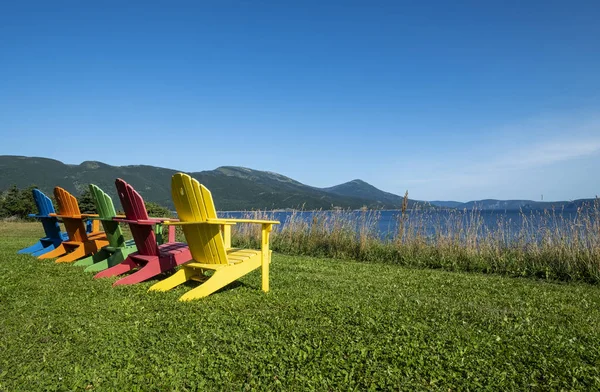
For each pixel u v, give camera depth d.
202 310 4.00
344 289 5.27
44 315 3.82
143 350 2.99
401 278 6.36
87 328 3.44
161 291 4.81
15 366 2.70
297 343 3.12
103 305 4.16
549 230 7.51
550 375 2.64
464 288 5.63
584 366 2.76
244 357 2.86
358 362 2.79
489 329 3.57
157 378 2.55
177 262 5.72
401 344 3.11
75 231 7.42
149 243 5.49
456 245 8.24
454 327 3.59
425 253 8.41
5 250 8.93
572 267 6.80
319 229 10.23
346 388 2.47
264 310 4.02
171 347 3.03
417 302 4.52
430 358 2.85
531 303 4.70
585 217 7.15
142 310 4.00
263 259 5.09
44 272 6.04
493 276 7.11
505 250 7.79
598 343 3.23
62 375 2.57
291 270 6.89
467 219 8.88
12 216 31.53
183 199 4.76
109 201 6.19
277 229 11.10
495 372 2.66
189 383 2.50
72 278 5.58
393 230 9.43
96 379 2.51
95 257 6.70
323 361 2.79
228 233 6.18
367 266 7.75
